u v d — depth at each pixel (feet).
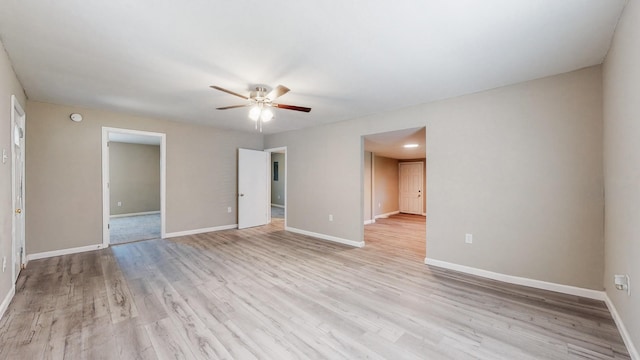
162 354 5.81
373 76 9.12
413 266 11.60
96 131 13.78
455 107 11.12
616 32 6.33
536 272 9.34
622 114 6.28
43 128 12.34
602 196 8.23
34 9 5.61
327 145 16.51
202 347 6.05
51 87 10.33
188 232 17.46
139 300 8.28
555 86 8.93
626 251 6.16
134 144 26.76
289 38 6.78
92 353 5.81
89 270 10.87
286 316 7.41
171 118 15.76
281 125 17.26
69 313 7.46
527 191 9.48
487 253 10.32
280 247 14.65
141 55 7.70
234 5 5.49
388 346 6.15
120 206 25.94
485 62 8.07
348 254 13.42
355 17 5.90
